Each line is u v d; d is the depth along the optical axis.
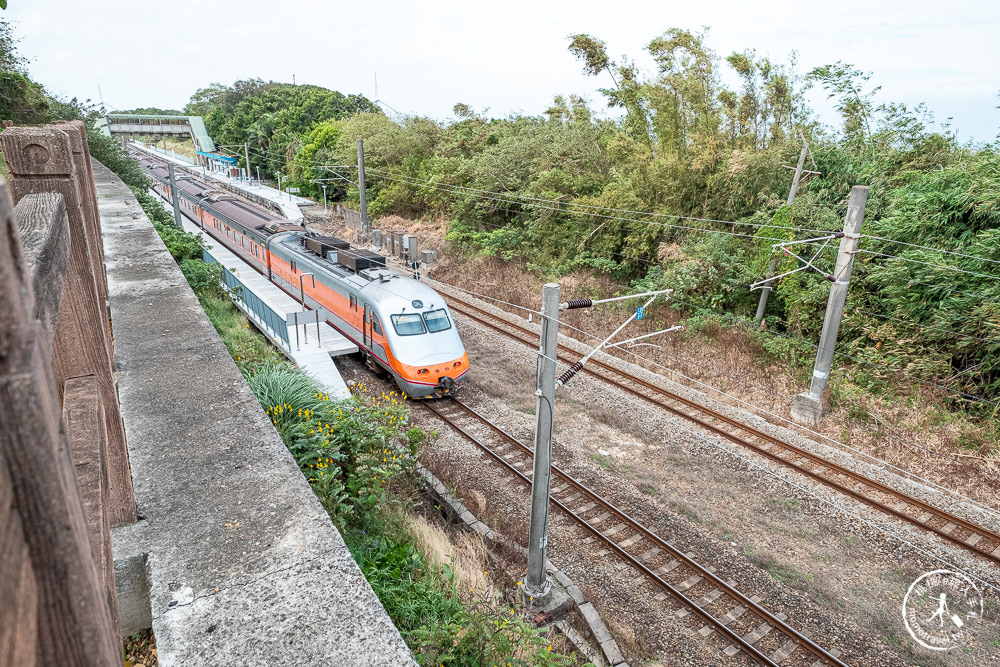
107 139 27.78
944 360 13.17
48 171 3.27
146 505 4.15
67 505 1.01
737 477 11.09
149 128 77.69
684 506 10.21
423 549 7.35
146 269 10.09
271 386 7.90
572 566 8.88
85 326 3.47
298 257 18.48
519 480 10.90
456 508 9.78
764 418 13.55
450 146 33.91
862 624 7.91
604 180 23.64
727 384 15.30
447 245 28.22
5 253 0.93
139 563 3.68
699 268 17.81
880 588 8.53
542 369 7.27
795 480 10.96
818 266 15.23
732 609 8.12
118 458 3.81
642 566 8.76
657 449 12.03
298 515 4.12
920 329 13.52
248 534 3.92
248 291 16.23
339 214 39.41
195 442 4.92
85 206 5.45
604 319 19.41
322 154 43.88
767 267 16.02
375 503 7.16
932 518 9.93
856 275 14.77
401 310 13.86
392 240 29.72
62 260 1.87
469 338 18.09
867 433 12.62
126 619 3.69
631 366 16.27
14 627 0.78
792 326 16.22
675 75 19.16
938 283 13.07
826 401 13.54
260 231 21.92
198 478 4.46
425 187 31.97
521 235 25.31
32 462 0.94
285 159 53.66
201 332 7.31
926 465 11.55
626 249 20.41
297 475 4.55
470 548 8.64
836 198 16.69
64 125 5.12
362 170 30.98
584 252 21.98
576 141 24.52
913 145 17.39
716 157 18.38
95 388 2.98
